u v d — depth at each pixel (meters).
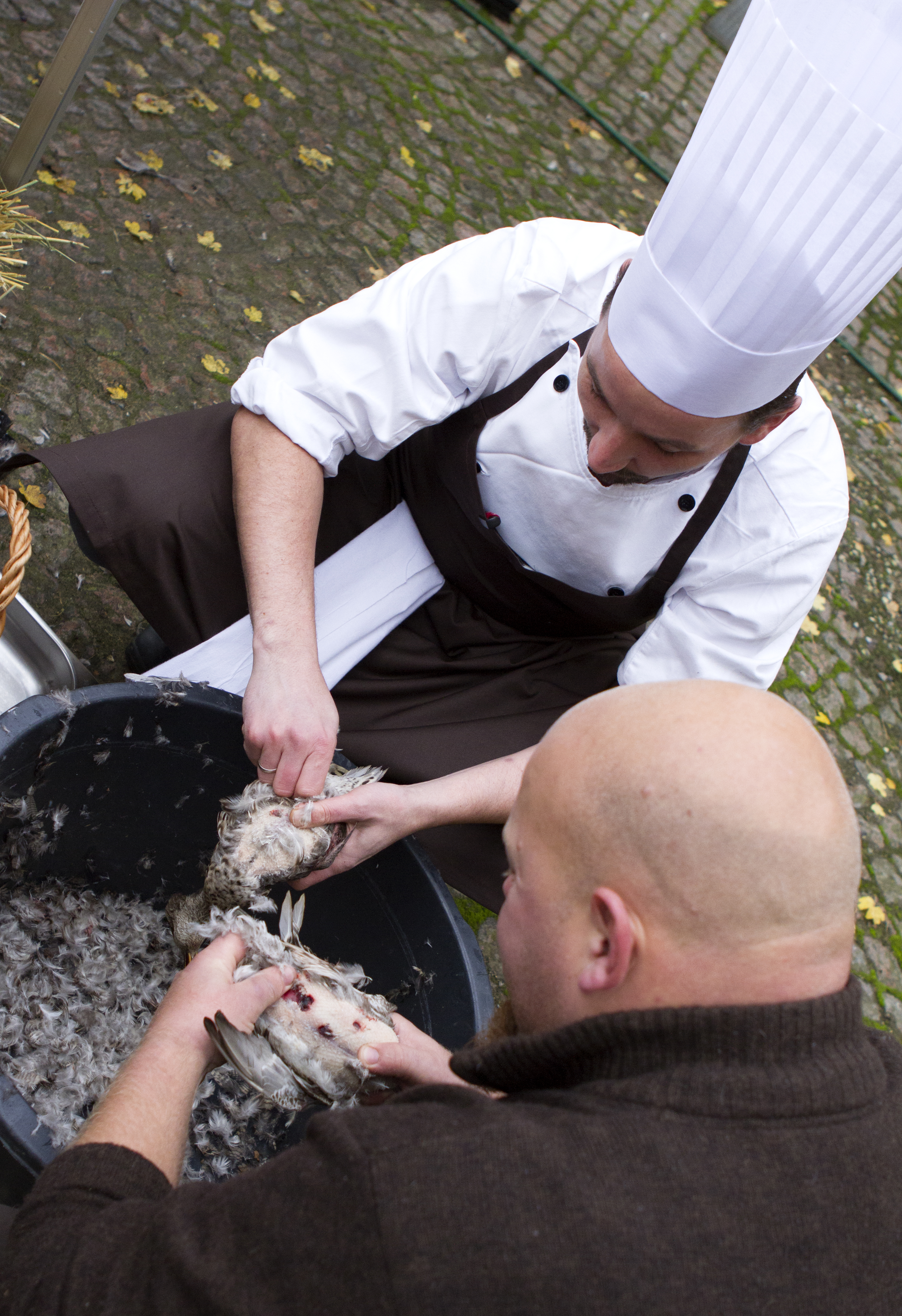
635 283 1.20
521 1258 0.61
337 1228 0.65
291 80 3.56
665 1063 0.69
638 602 1.60
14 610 1.57
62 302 2.48
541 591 1.61
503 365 1.46
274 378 1.47
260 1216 0.68
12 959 1.36
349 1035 1.12
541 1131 0.66
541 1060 0.75
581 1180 0.63
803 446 1.48
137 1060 0.93
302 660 1.39
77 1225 0.75
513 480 1.51
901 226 1.06
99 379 2.40
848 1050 0.70
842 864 0.72
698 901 0.70
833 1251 0.65
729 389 1.18
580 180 4.22
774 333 1.12
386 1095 1.17
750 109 1.06
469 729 1.70
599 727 0.78
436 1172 0.64
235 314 2.76
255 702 1.35
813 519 1.48
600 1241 0.62
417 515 1.63
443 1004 1.34
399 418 1.47
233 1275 0.66
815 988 0.72
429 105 3.95
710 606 1.53
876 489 4.08
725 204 1.08
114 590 2.13
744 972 0.71
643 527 1.49
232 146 3.20
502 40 4.58
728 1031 0.68
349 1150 0.67
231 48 3.48
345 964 1.52
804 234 1.05
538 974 0.81
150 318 2.60
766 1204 0.64
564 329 1.45
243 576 1.63
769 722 0.75
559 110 4.51
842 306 1.15
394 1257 0.62
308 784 1.33
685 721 0.74
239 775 1.48
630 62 5.06
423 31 4.28
